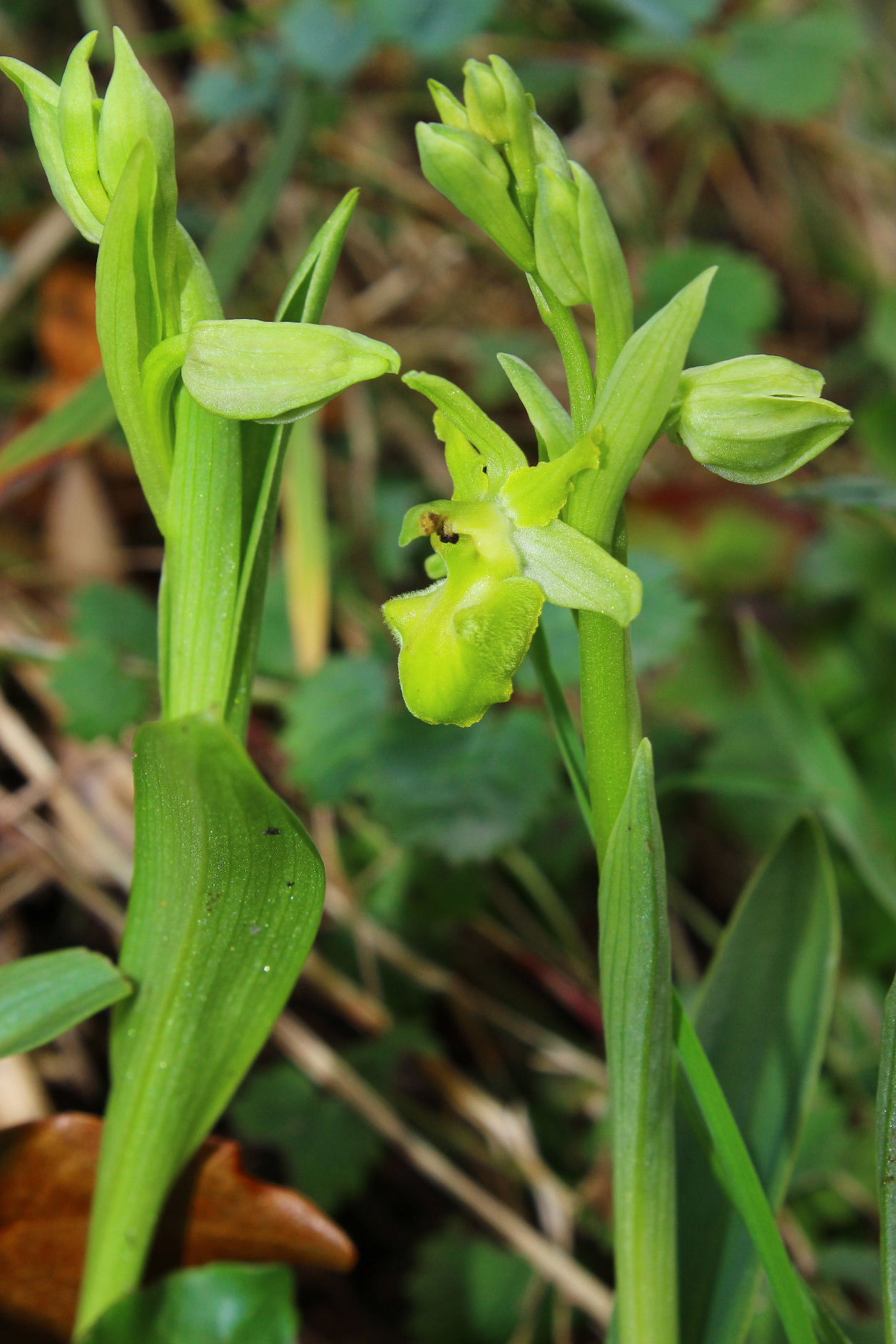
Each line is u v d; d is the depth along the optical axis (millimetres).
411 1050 331
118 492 431
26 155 505
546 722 317
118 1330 229
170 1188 233
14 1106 284
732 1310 227
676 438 213
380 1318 310
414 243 528
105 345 213
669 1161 218
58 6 512
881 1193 218
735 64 500
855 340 611
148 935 224
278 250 508
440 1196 329
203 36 490
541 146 211
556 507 214
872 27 636
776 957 243
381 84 533
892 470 451
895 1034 218
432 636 220
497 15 550
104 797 356
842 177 642
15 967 226
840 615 440
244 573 219
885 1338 217
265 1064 334
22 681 378
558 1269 290
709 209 625
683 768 401
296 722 332
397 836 304
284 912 220
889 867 308
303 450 375
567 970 362
